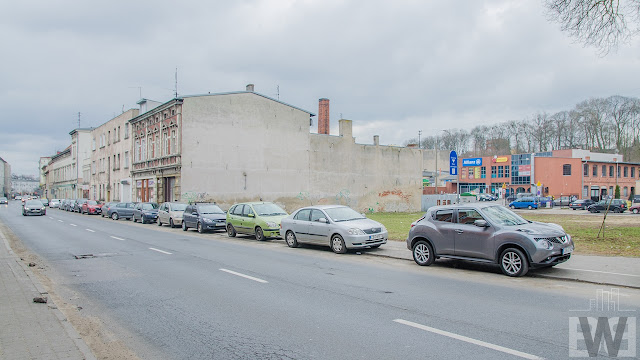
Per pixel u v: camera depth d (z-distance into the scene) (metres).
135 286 8.88
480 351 4.86
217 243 17.25
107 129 54.38
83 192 67.94
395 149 44.84
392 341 5.26
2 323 5.93
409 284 8.75
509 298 7.41
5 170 153.00
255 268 10.89
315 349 5.05
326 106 42.41
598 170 73.88
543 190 71.44
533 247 9.07
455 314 6.43
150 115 39.19
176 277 9.76
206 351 5.12
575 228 20.16
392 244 15.22
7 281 8.91
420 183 46.56
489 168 79.69
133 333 5.87
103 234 21.31
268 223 17.94
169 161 34.50
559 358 4.62
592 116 82.50
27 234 21.36
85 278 9.85
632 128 78.38
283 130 37.22
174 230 24.59
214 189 33.53
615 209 41.44
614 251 12.17
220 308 7.02
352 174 41.62
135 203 33.66
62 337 5.33
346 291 8.12
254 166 35.44
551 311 6.52
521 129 97.50
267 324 6.10
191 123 32.97
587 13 13.00
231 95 34.72
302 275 9.86
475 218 10.36
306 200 38.31
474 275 9.73
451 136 108.19
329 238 14.07
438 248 10.80
